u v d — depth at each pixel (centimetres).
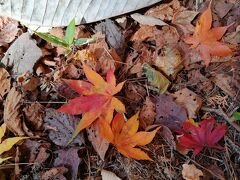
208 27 25
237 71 25
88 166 22
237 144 23
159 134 23
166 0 28
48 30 28
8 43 27
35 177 22
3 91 25
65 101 25
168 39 26
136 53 26
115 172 22
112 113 22
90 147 23
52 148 23
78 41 26
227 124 24
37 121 24
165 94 24
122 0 26
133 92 25
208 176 22
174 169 22
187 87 25
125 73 26
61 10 26
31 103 24
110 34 27
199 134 22
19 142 23
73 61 26
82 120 22
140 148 23
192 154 23
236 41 26
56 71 26
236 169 22
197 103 24
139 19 27
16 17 27
